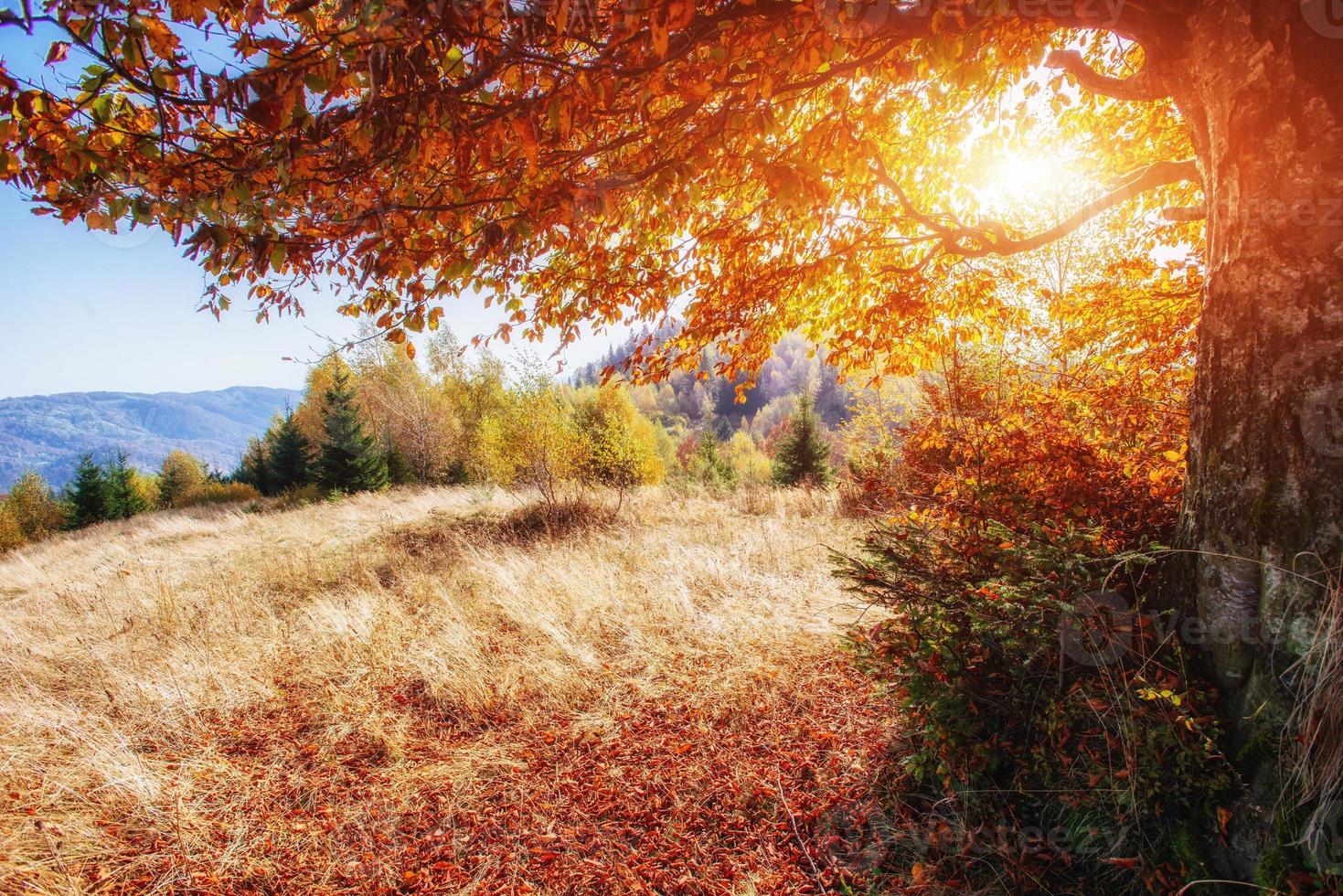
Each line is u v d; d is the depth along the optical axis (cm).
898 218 416
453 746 372
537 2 180
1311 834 172
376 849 289
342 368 2575
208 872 274
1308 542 188
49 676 486
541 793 322
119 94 211
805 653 445
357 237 257
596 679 438
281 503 2155
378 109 194
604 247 365
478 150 224
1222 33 209
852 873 249
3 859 270
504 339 389
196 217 217
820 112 351
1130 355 429
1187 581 229
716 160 271
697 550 746
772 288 425
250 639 539
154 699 424
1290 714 186
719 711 381
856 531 777
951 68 215
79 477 2909
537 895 257
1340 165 185
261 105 179
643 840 284
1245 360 207
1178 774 201
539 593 597
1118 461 312
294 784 338
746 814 292
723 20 204
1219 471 216
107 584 816
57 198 210
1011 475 302
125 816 309
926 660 256
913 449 364
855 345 500
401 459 2756
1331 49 184
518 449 1263
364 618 565
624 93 249
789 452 1995
